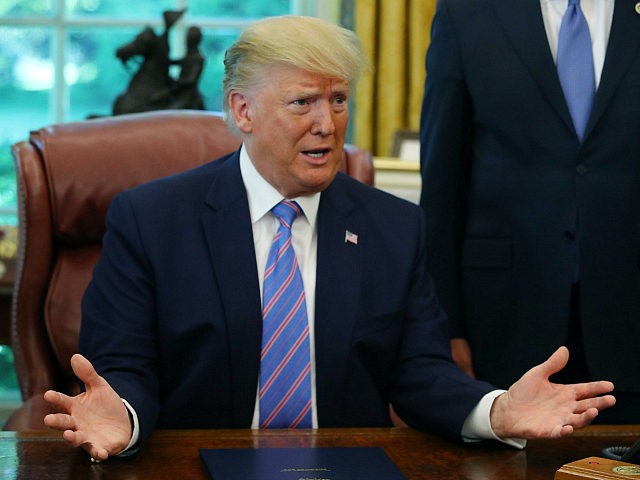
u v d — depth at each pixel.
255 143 1.84
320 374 1.87
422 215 2.05
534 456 1.61
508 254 2.31
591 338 2.27
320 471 1.44
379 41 4.08
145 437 1.58
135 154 2.34
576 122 2.29
